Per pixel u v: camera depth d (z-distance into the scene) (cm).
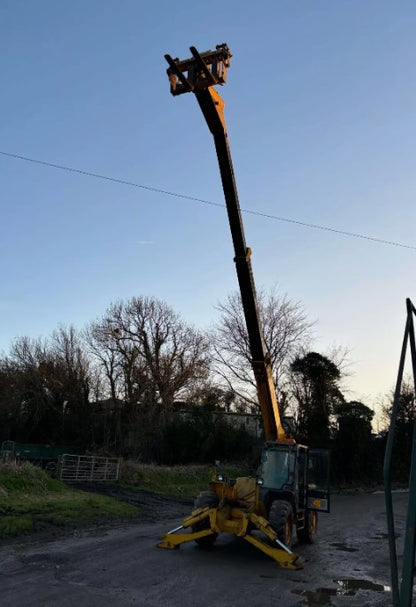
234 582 960
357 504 3061
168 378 4512
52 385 4466
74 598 784
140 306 4741
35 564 1000
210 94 1088
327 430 4484
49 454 3528
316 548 1446
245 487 1330
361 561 1262
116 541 1309
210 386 4597
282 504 1252
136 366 4556
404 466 4822
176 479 3222
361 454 4669
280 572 1077
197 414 4156
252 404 4350
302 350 4494
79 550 1161
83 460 3044
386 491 388
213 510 1225
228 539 1449
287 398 4459
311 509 1495
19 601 755
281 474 1347
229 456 4059
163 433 4084
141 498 2427
